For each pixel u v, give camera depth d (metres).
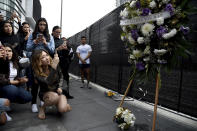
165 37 1.56
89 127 2.03
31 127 1.98
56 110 2.71
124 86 3.87
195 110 2.27
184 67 2.39
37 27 2.91
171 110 2.66
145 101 3.25
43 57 2.41
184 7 1.57
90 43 6.34
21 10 22.36
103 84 5.09
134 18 1.84
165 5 1.62
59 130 1.92
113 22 4.36
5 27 3.30
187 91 2.37
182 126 2.11
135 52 1.85
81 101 3.35
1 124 2.03
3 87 2.40
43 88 2.50
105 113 2.59
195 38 2.16
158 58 1.73
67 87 3.58
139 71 2.03
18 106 2.89
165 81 2.75
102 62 5.12
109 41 4.61
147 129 2.00
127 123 1.95
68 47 3.92
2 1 15.79
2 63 2.39
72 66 9.64
